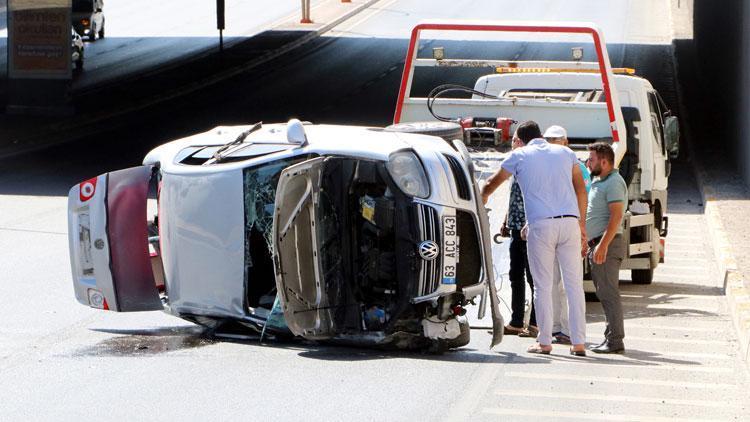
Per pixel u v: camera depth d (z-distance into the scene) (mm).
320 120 49531
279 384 13859
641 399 13609
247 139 17141
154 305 17516
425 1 98625
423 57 70438
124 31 86000
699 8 69250
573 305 16250
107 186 17594
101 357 15477
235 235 16250
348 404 12930
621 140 20469
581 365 15500
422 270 15594
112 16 95375
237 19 91625
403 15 91125
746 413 13086
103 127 47969
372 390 13625
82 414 12469
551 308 16297
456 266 15805
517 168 16094
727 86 46188
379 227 16031
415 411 12711
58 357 15477
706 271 25078
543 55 69438
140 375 14344
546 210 15953
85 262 17859
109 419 12258
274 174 16297
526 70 23734
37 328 17438
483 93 22828
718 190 34406
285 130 17469
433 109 22031
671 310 20516
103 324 17891
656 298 21859
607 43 74938
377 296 16156
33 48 48969
